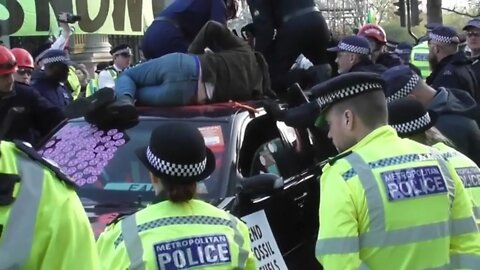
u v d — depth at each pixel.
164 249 3.02
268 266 4.52
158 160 3.08
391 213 3.09
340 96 3.21
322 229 3.08
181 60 5.31
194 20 6.47
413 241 3.12
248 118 5.23
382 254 3.10
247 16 10.75
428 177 3.21
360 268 3.01
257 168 5.12
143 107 5.44
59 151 5.11
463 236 3.34
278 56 7.38
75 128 5.31
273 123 5.57
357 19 31.09
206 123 5.04
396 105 3.77
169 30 6.38
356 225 3.06
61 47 10.38
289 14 7.33
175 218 3.08
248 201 4.51
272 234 4.65
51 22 11.36
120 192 4.75
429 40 7.70
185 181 3.09
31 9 11.10
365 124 3.22
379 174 3.12
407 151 3.23
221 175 4.68
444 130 5.29
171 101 5.34
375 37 8.91
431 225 3.16
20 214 2.12
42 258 2.13
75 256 2.16
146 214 3.11
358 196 3.08
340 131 3.25
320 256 3.07
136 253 3.01
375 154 3.17
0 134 4.24
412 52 11.59
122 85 5.39
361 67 7.53
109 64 12.74
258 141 5.29
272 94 6.23
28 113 6.23
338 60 7.72
